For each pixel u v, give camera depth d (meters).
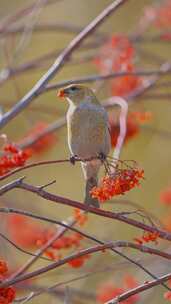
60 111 15.41
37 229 13.25
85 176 10.08
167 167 18.38
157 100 18.89
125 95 13.70
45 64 14.48
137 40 14.95
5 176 8.15
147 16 15.51
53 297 13.20
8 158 9.31
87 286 14.70
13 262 13.78
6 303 8.30
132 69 13.62
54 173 18.53
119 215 8.43
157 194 18.09
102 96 15.30
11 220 14.12
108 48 13.77
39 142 14.78
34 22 13.95
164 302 14.43
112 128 12.78
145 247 8.30
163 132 14.31
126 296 8.27
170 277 8.30
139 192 18.05
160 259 13.45
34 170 18.39
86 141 10.23
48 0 15.07
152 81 14.18
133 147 18.50
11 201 15.99
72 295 12.52
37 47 19.88
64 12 19.81
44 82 10.89
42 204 17.50
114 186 8.41
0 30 14.12
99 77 12.05
